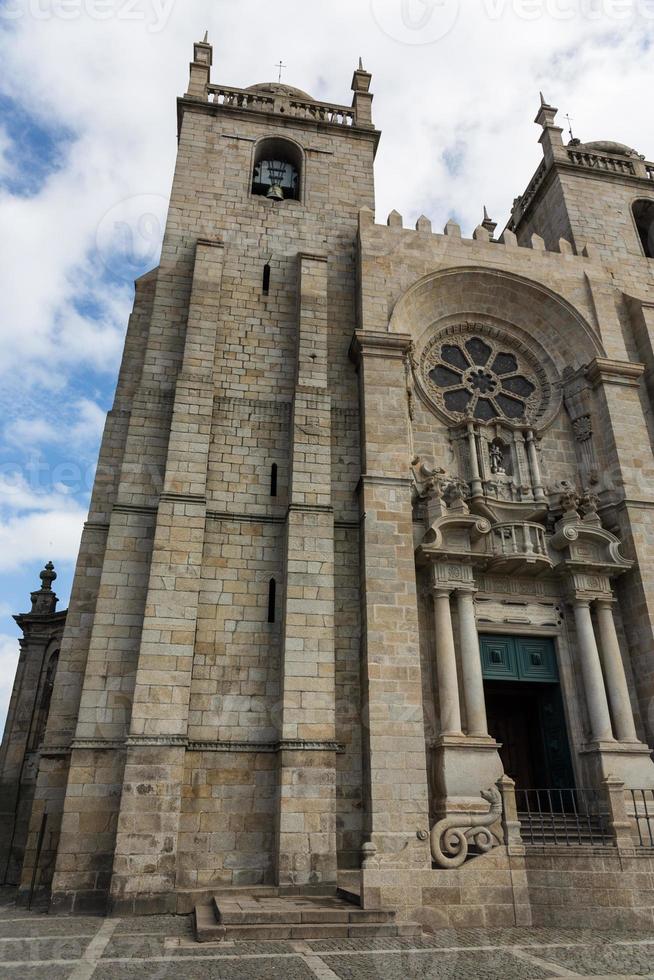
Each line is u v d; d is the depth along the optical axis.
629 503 22.53
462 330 26.88
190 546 19.14
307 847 16.42
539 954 11.74
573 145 34.31
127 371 24.02
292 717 17.66
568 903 14.58
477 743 18.17
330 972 10.20
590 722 19.77
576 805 19.22
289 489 20.61
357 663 19.30
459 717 18.66
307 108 30.86
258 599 19.75
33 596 30.98
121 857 15.52
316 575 19.39
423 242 26.12
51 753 17.98
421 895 14.37
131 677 18.09
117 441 22.56
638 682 20.86
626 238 30.42
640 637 20.94
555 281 26.94
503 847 15.24
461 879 14.70
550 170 32.12
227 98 30.30
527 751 23.22
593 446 24.33
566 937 13.33
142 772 16.31
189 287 24.84
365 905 14.09
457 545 20.69
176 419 20.98
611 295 27.03
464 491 22.53
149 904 15.22
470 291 26.58
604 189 31.80
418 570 20.77
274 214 27.16
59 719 18.38
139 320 25.17
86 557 20.42
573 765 19.66
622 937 13.36
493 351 26.67
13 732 28.02
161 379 22.66
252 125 29.34
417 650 18.64
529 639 21.28
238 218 26.72
